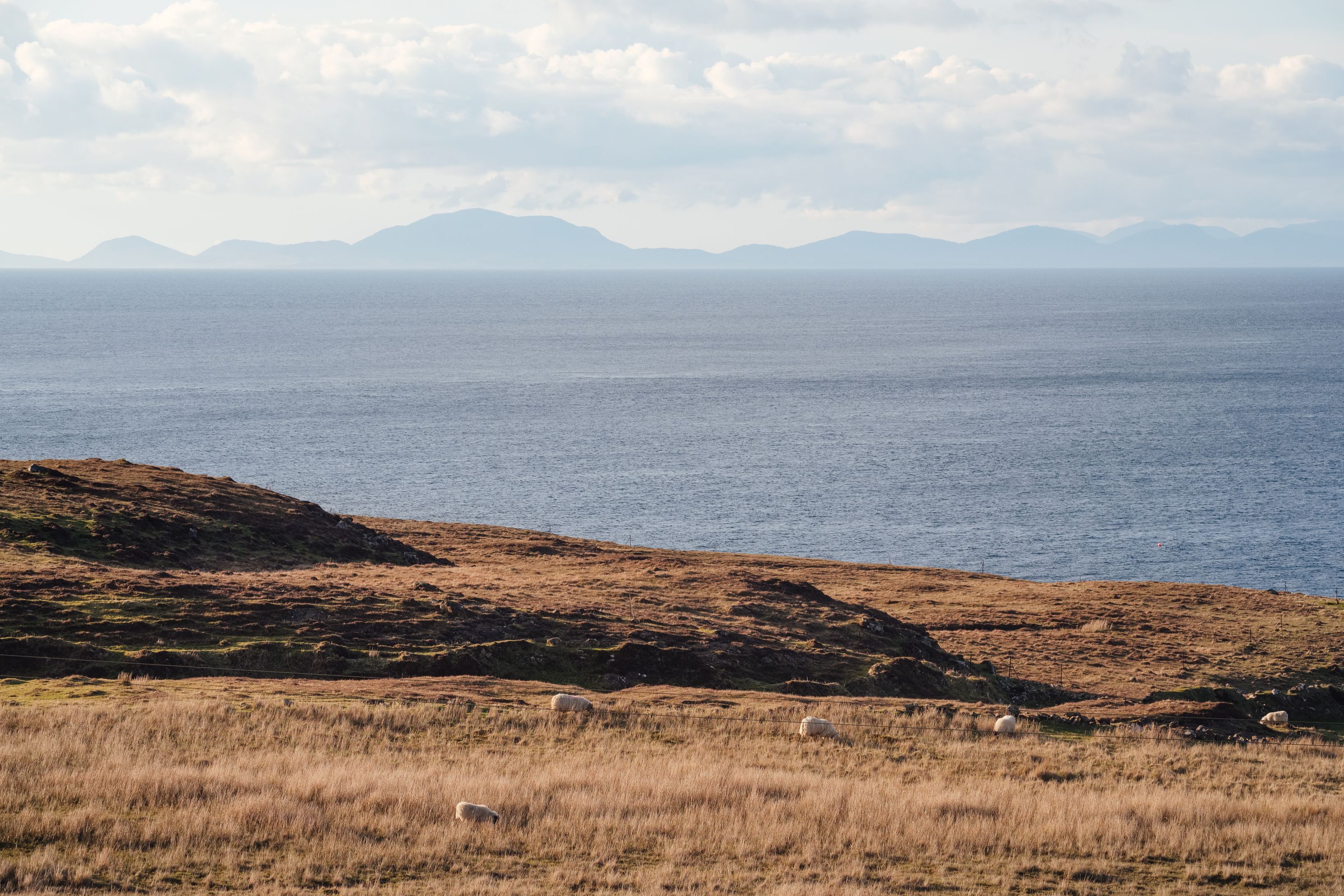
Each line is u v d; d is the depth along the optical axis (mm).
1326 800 28703
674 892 19781
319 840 21281
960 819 24906
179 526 57219
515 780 25562
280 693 33656
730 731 33594
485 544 80812
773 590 62188
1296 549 114312
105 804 22312
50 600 39250
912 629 57812
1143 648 61938
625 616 49594
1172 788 29453
